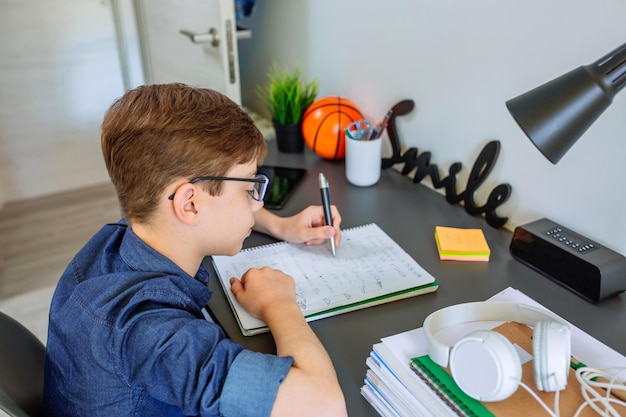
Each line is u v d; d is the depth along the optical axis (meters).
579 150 0.91
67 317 0.68
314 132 1.37
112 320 0.64
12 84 2.62
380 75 1.33
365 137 1.26
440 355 0.63
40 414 0.77
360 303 0.84
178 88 0.71
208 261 0.97
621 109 0.83
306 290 0.87
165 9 1.92
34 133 2.77
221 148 0.66
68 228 2.60
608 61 0.65
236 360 0.62
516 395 0.59
